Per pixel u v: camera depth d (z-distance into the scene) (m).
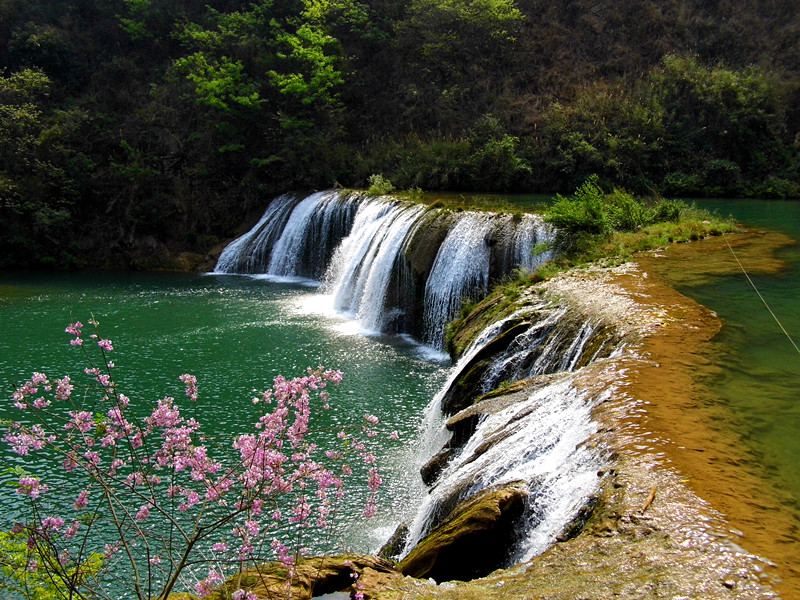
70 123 33.22
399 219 22.41
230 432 12.94
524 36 39.38
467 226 20.25
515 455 8.34
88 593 6.61
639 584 5.04
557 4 40.97
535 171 31.67
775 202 28.50
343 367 16.94
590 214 18.91
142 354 17.92
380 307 21.12
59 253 31.03
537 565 5.61
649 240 18.28
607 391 8.70
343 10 38.56
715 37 38.12
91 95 37.78
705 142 33.03
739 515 5.85
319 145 32.56
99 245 31.55
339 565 6.80
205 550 8.91
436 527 7.73
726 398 8.34
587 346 11.34
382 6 40.00
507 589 5.35
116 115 35.94
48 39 38.72
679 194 31.03
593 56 38.88
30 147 32.19
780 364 9.48
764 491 6.25
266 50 36.19
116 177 32.47
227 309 22.86
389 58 38.53
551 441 8.16
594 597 4.95
